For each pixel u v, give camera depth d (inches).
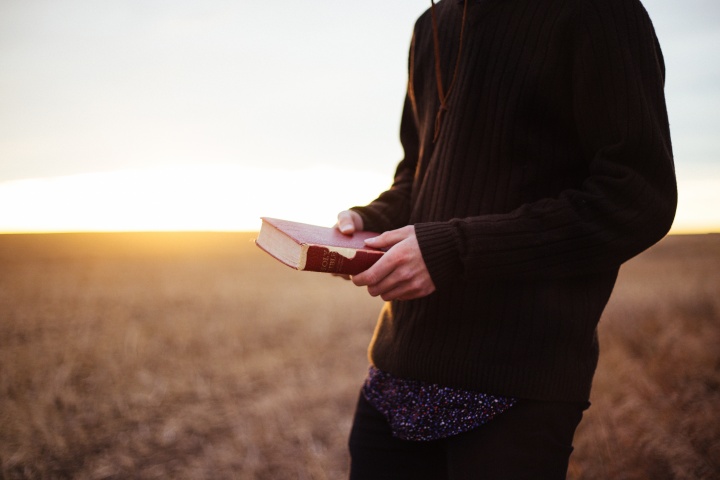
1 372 179.8
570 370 47.9
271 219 51.6
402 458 55.2
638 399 148.9
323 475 116.5
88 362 193.6
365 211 60.6
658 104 45.1
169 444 131.5
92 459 123.0
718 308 282.0
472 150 50.7
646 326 242.1
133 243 1026.1
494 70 49.8
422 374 50.1
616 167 43.2
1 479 114.0
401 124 69.6
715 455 118.0
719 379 165.0
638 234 42.9
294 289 421.7
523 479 46.5
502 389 47.1
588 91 45.3
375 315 306.2
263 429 140.0
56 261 627.5
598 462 115.8
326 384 178.7
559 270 44.0
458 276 45.3
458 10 55.7
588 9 45.5
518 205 49.3
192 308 314.0
